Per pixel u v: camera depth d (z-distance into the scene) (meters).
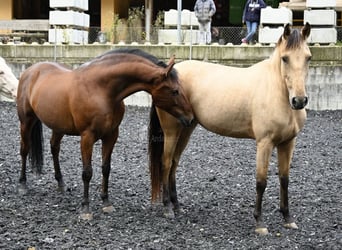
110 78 8.31
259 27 20.86
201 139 15.30
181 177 11.41
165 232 8.02
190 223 8.45
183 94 8.22
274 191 10.42
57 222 8.38
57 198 9.71
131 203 9.48
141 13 25.66
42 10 28.53
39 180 10.94
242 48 19.69
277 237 7.88
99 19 29.08
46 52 20.75
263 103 7.75
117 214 8.82
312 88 19.67
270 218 8.77
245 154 13.62
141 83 8.29
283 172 8.12
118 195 9.97
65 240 7.61
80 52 20.53
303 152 13.95
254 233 8.02
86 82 8.39
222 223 8.48
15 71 20.83
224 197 9.98
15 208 9.10
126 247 7.40
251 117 7.92
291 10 22.56
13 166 12.11
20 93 9.67
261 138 7.81
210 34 20.98
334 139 15.48
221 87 8.17
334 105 19.66
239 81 8.08
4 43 22.06
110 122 8.41
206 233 8.00
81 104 8.34
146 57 8.29
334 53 19.48
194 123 8.66
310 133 16.22
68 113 8.56
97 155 13.41
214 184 10.91
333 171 12.12
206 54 19.86
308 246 7.52
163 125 8.56
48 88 8.86
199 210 9.17
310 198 9.97
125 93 8.40
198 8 20.72
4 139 15.05
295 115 7.76
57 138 9.84
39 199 9.65
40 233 7.88
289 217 8.27
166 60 19.95
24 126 9.78
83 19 22.25
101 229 8.09
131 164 12.47
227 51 19.78
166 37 21.30
